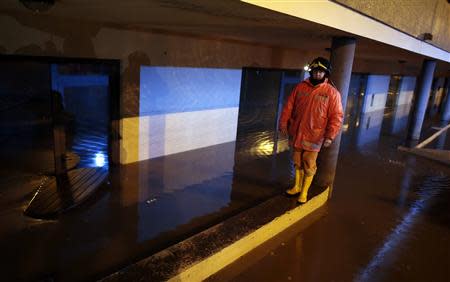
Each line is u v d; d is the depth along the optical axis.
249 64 7.55
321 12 3.04
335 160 4.88
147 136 5.84
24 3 2.66
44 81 6.95
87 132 6.77
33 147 5.71
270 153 7.12
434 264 3.54
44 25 4.09
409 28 5.16
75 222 3.70
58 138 4.67
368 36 4.00
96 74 5.67
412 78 18.45
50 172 4.82
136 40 5.16
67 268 2.93
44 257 3.05
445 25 7.19
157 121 5.92
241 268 3.18
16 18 3.84
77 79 5.62
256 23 3.41
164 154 6.28
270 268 3.21
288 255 3.46
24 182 4.43
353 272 3.27
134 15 3.36
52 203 4.01
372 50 6.40
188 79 6.24
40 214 3.76
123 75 5.12
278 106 9.17
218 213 4.20
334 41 4.39
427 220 4.62
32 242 3.27
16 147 5.62
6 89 6.82
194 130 6.74
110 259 3.11
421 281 3.23
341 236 3.95
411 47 5.59
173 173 5.45
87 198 4.27
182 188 4.89
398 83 16.94
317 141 3.95
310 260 3.40
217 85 6.93
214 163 6.16
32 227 3.52
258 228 3.53
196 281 2.90
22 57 4.00
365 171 6.60
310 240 3.80
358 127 11.05
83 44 4.52
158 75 5.66
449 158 7.74
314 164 4.08
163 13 3.01
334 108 3.73
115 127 5.34
